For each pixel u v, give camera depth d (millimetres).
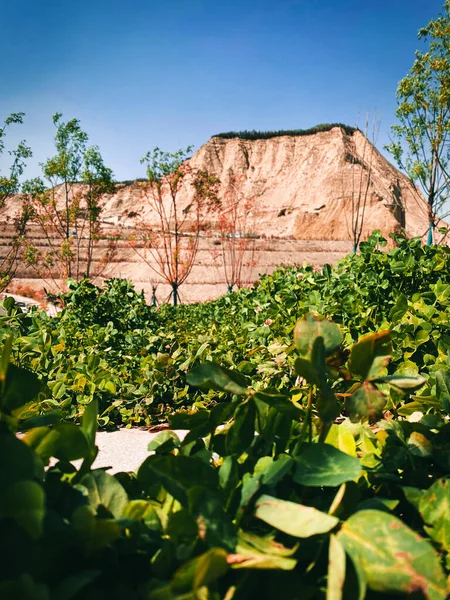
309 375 977
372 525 841
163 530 953
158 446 1188
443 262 4770
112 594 777
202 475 970
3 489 745
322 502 1018
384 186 103688
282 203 108312
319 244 75750
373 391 1064
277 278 7148
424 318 3795
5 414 1023
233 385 1067
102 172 31641
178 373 4844
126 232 69000
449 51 18078
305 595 786
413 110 18453
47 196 31438
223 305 10062
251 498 927
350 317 4543
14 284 53312
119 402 4566
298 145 120375
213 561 725
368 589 832
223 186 114500
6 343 914
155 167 27375
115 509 924
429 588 765
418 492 1039
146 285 53281
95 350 5840
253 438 1106
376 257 5051
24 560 715
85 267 58281
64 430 936
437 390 1481
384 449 1294
